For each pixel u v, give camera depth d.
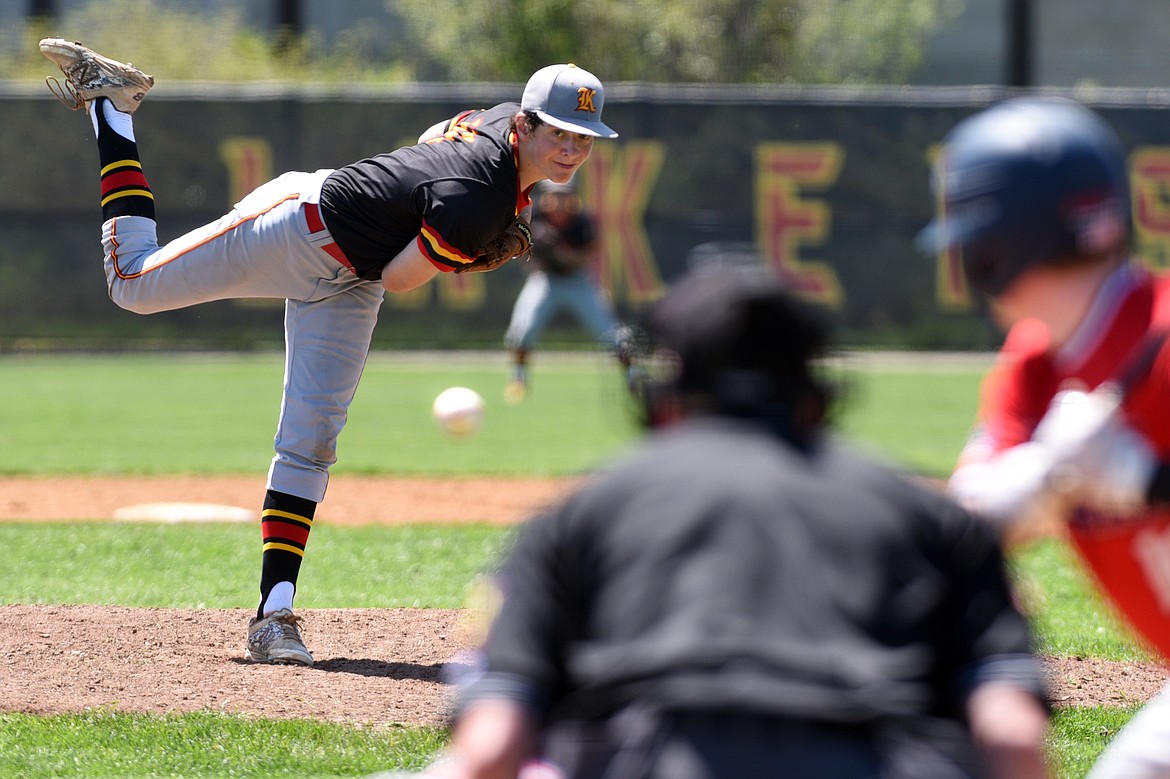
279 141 66.69
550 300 48.78
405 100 66.75
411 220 16.56
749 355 6.40
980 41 94.25
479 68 90.00
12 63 77.94
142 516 29.70
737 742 5.71
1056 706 14.63
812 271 67.12
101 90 18.16
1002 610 6.13
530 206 17.88
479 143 16.72
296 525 17.59
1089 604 21.14
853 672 5.74
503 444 41.06
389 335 67.44
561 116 16.55
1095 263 7.06
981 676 6.00
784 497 6.04
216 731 14.02
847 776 5.66
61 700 15.30
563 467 36.88
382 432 43.72
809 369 6.52
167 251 17.70
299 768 12.99
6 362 63.78
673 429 6.56
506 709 6.01
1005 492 6.83
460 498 32.50
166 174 66.62
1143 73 94.00
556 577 6.20
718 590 5.85
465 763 6.08
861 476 6.23
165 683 16.16
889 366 63.69
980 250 7.06
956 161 7.10
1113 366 7.30
